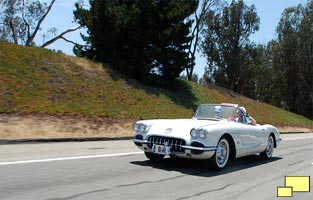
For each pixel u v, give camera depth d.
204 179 7.61
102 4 26.00
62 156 9.45
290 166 10.22
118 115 19.69
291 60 64.50
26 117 14.43
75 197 5.58
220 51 55.19
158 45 28.20
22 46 22.59
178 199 5.91
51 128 14.34
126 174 7.62
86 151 10.80
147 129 8.53
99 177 7.14
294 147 16.30
